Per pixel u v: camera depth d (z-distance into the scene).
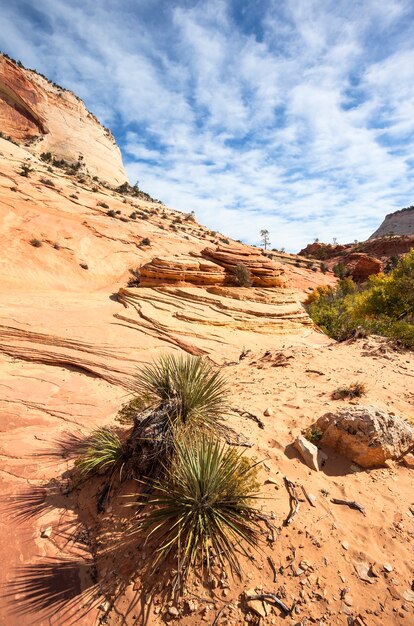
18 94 85.00
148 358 9.43
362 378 7.02
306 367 8.04
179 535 2.91
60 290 22.31
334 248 100.81
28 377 7.88
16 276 20.91
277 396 6.30
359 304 18.70
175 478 3.32
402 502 3.62
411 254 16.94
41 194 34.84
